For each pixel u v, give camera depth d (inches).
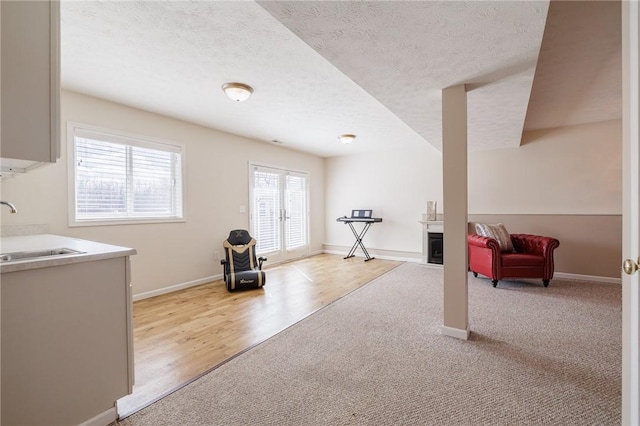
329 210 276.4
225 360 82.1
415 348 88.0
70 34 79.9
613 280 160.9
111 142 131.0
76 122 119.3
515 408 61.3
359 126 172.1
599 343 89.9
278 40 83.7
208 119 156.4
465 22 61.3
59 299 52.2
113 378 59.4
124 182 135.7
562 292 143.7
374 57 76.2
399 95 102.0
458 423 57.2
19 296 47.8
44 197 111.6
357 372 75.4
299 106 137.9
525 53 74.3
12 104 38.8
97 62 95.6
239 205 191.5
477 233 177.0
